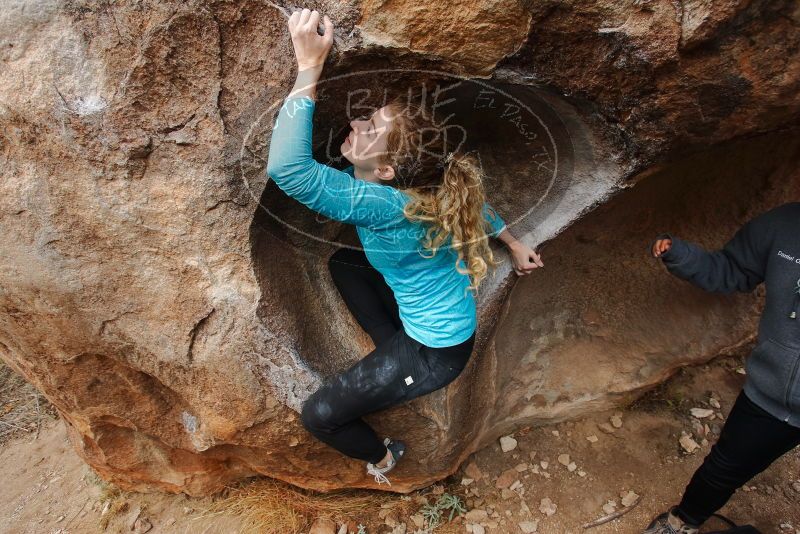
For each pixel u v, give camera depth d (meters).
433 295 1.38
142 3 1.10
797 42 1.02
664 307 2.13
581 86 1.17
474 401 1.88
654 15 1.02
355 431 1.52
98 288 1.37
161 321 1.42
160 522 2.11
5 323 1.50
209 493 2.12
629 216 1.87
